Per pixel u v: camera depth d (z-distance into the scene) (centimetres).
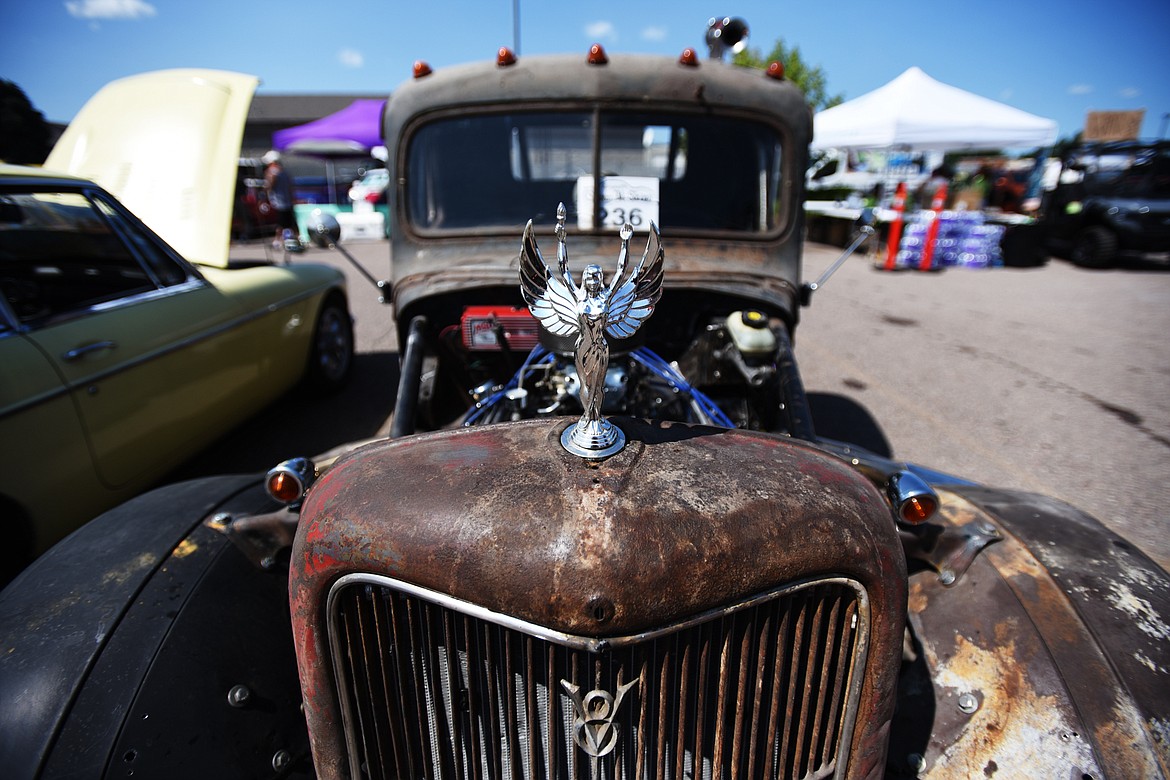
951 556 167
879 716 131
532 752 125
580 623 112
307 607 127
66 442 276
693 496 121
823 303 871
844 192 1902
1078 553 160
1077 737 130
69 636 139
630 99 262
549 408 194
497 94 264
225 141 416
